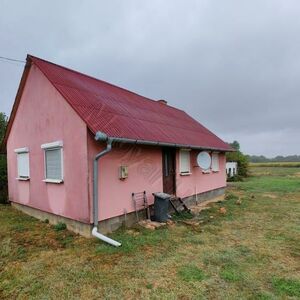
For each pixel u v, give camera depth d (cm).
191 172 1152
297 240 648
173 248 588
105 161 695
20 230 740
